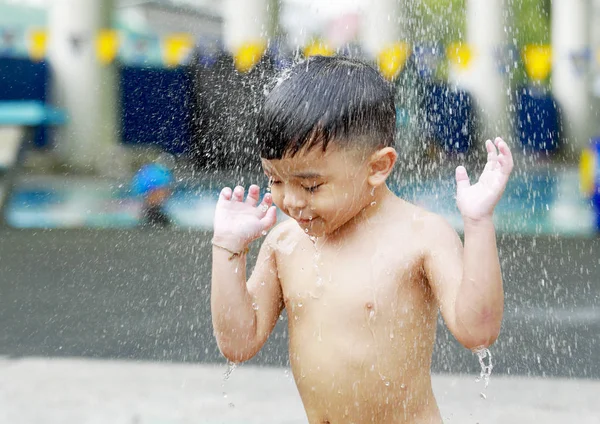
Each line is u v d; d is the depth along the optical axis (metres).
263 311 3.72
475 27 20.56
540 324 8.37
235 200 3.65
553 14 23.17
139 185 16.58
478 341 3.28
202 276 11.04
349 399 3.52
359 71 3.49
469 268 3.24
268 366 6.79
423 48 17.02
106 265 11.98
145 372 6.42
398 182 13.14
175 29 21.06
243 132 9.48
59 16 22.69
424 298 3.54
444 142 15.80
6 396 5.77
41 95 22.33
